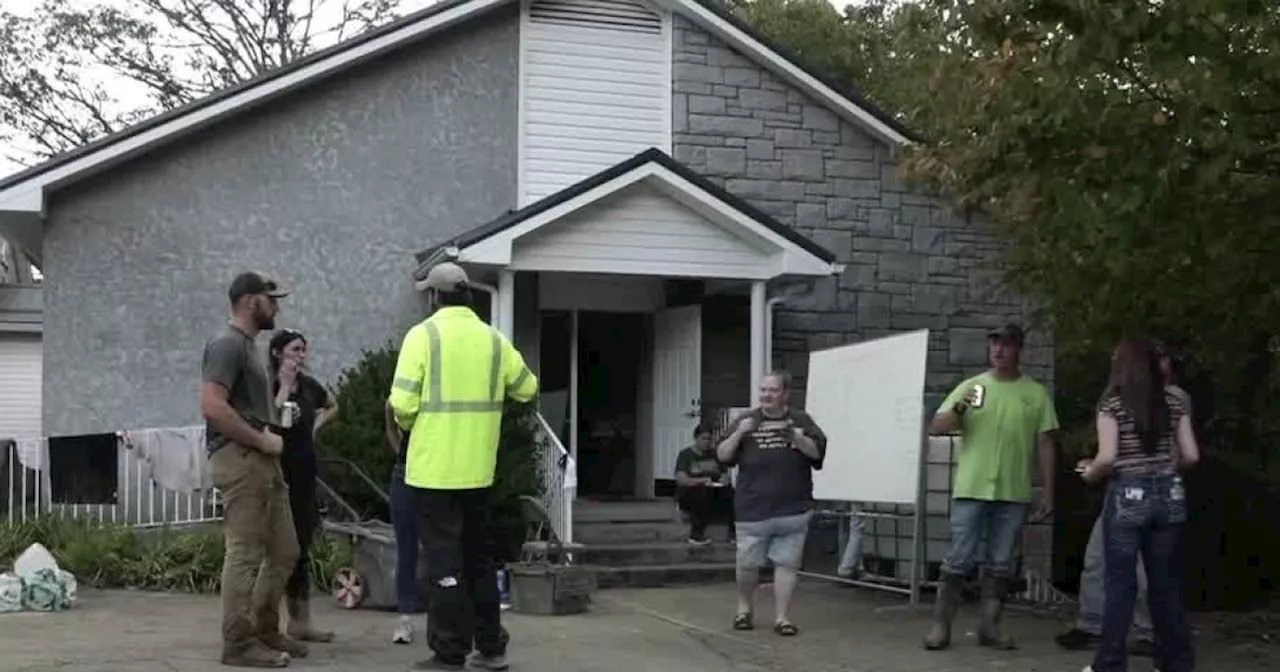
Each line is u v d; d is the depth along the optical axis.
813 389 11.76
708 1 15.41
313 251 14.26
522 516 12.23
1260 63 7.81
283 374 8.17
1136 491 7.27
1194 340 11.30
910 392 10.45
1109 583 7.36
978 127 9.23
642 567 12.59
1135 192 8.12
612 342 16.08
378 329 14.39
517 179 14.95
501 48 14.96
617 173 13.35
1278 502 12.74
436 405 7.16
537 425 12.77
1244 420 15.33
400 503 8.38
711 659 8.41
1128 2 7.67
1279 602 12.23
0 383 25.30
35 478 13.11
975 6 8.45
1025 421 8.77
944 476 11.19
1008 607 11.30
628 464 16.06
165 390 13.81
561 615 10.18
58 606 9.95
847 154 16.05
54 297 13.61
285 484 7.75
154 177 13.87
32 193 13.20
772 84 15.82
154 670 7.31
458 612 7.25
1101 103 8.31
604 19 15.33
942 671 8.16
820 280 15.34
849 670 8.18
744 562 9.45
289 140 14.24
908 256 16.17
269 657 7.46
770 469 9.35
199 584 11.20
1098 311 10.28
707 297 15.47
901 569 11.35
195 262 13.95
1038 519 10.21
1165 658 7.41
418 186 14.61
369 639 8.64
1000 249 14.48
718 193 13.73
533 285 15.27
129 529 11.98
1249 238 9.10
